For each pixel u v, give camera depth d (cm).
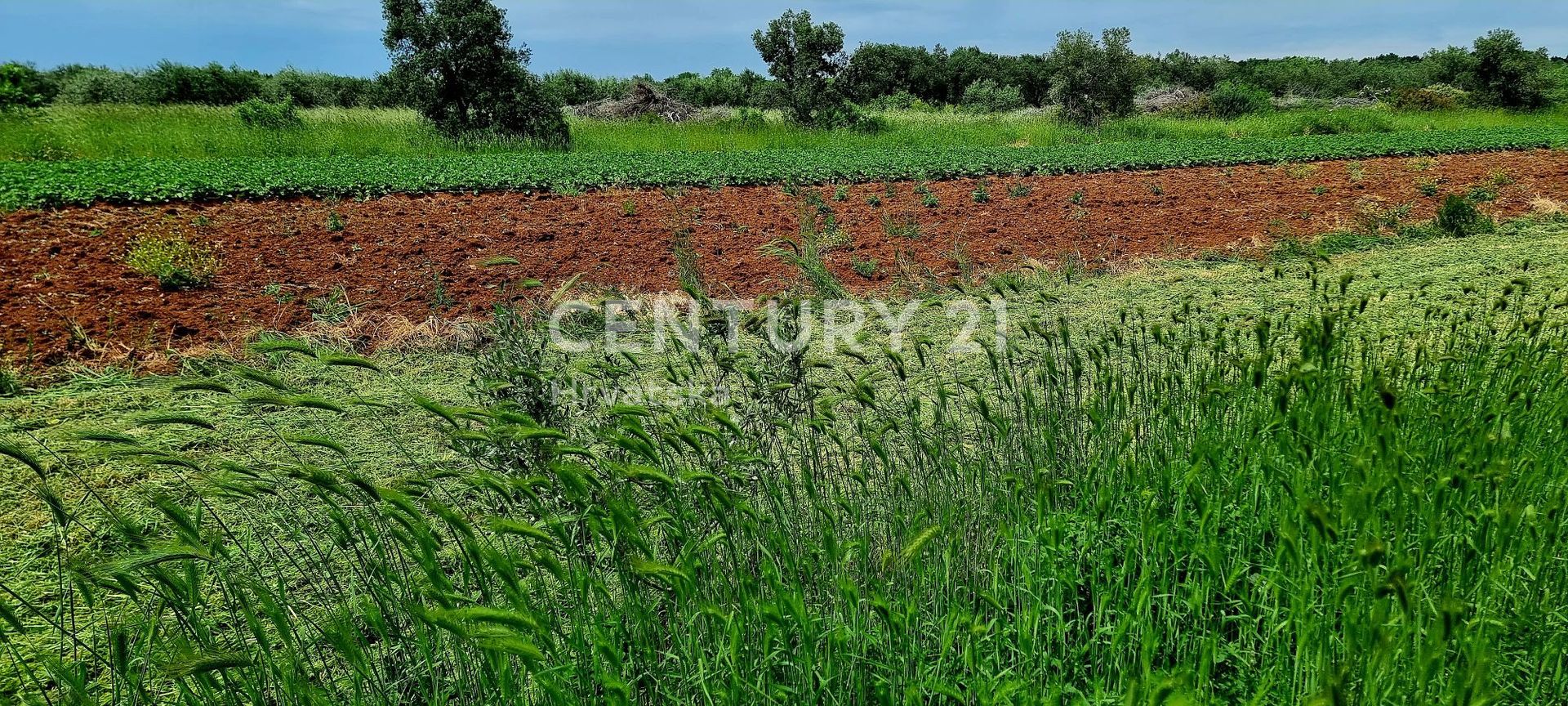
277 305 767
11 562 376
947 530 295
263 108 2092
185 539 218
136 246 907
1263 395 370
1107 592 267
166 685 292
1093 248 1030
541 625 215
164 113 2228
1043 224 1148
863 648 252
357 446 498
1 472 447
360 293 805
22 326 681
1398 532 241
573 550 283
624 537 260
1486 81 3697
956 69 4647
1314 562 230
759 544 279
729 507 262
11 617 232
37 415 532
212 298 777
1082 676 271
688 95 3975
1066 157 1772
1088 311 763
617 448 354
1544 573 256
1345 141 2108
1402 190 1398
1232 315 723
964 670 262
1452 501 265
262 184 1235
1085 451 381
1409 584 219
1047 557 301
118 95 3091
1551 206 1235
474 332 681
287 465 462
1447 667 229
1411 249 979
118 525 235
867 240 1059
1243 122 2823
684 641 266
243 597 253
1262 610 273
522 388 357
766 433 376
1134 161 1683
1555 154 1850
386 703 257
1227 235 1102
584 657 245
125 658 233
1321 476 304
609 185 1372
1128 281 865
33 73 2983
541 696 252
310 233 1002
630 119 2736
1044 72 4022
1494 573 236
